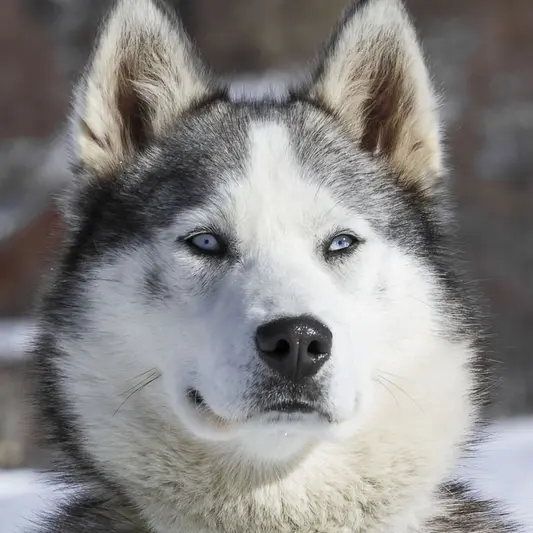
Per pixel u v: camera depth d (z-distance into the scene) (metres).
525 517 8.78
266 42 43.06
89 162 8.27
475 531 7.58
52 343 7.85
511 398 25.19
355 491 7.35
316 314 6.78
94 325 7.62
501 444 12.95
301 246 7.45
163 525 7.42
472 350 7.90
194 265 7.43
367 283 7.55
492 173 35.53
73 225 8.27
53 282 8.16
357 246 7.63
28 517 9.55
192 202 7.63
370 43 8.52
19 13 48.78
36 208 35.66
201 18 43.78
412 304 7.68
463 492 7.99
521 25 39.53
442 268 8.03
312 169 7.79
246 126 8.10
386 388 7.42
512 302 30.25
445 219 8.42
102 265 7.75
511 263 31.80
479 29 39.66
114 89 8.34
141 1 8.39
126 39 8.36
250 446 7.12
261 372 6.70
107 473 7.51
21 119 46.50
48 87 47.25
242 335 6.80
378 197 8.00
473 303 8.16
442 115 8.43
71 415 7.68
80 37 47.97
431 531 7.50
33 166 38.56
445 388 7.63
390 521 7.42
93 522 7.59
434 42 39.50
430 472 7.52
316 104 8.52
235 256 7.41
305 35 43.38
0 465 19.55
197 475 7.31
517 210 34.44
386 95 8.57
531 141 36.00
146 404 7.43
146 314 7.45
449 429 7.60
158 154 8.20
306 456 7.25
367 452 7.36
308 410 6.78
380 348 7.47
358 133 8.52
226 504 7.30
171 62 8.56
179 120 8.44
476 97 38.03
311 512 7.31
